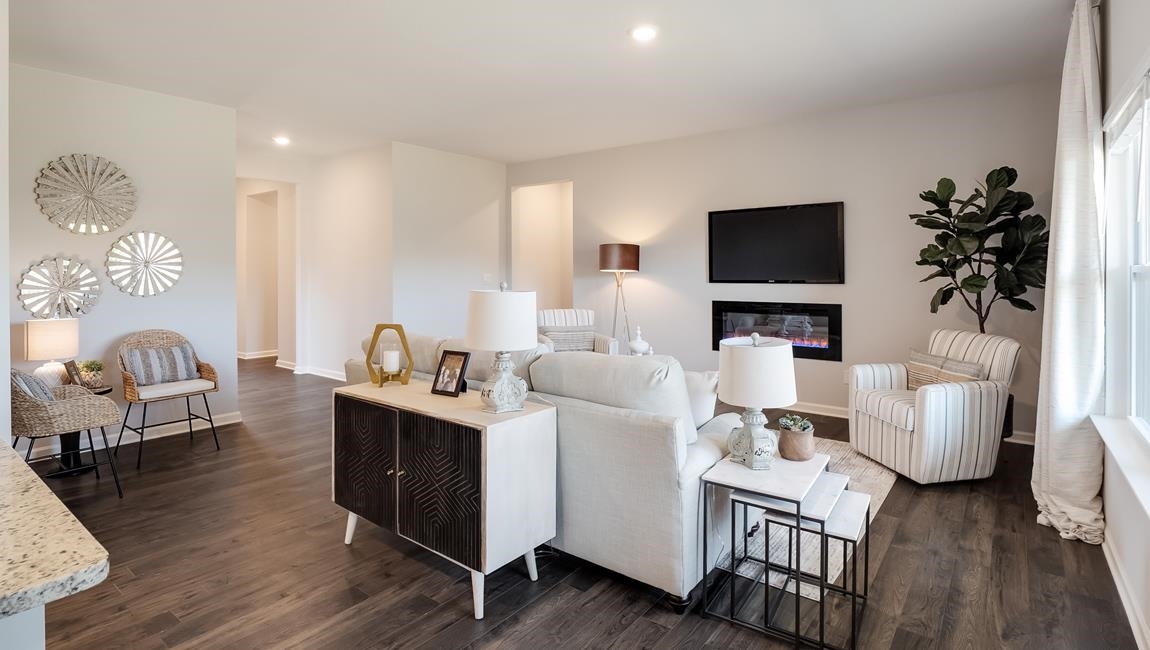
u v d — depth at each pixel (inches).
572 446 94.1
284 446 169.0
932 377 152.3
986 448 136.3
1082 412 111.7
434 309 261.1
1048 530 112.3
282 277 307.1
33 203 154.8
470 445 84.4
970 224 151.6
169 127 178.7
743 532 103.7
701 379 106.0
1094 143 107.4
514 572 97.9
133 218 172.1
